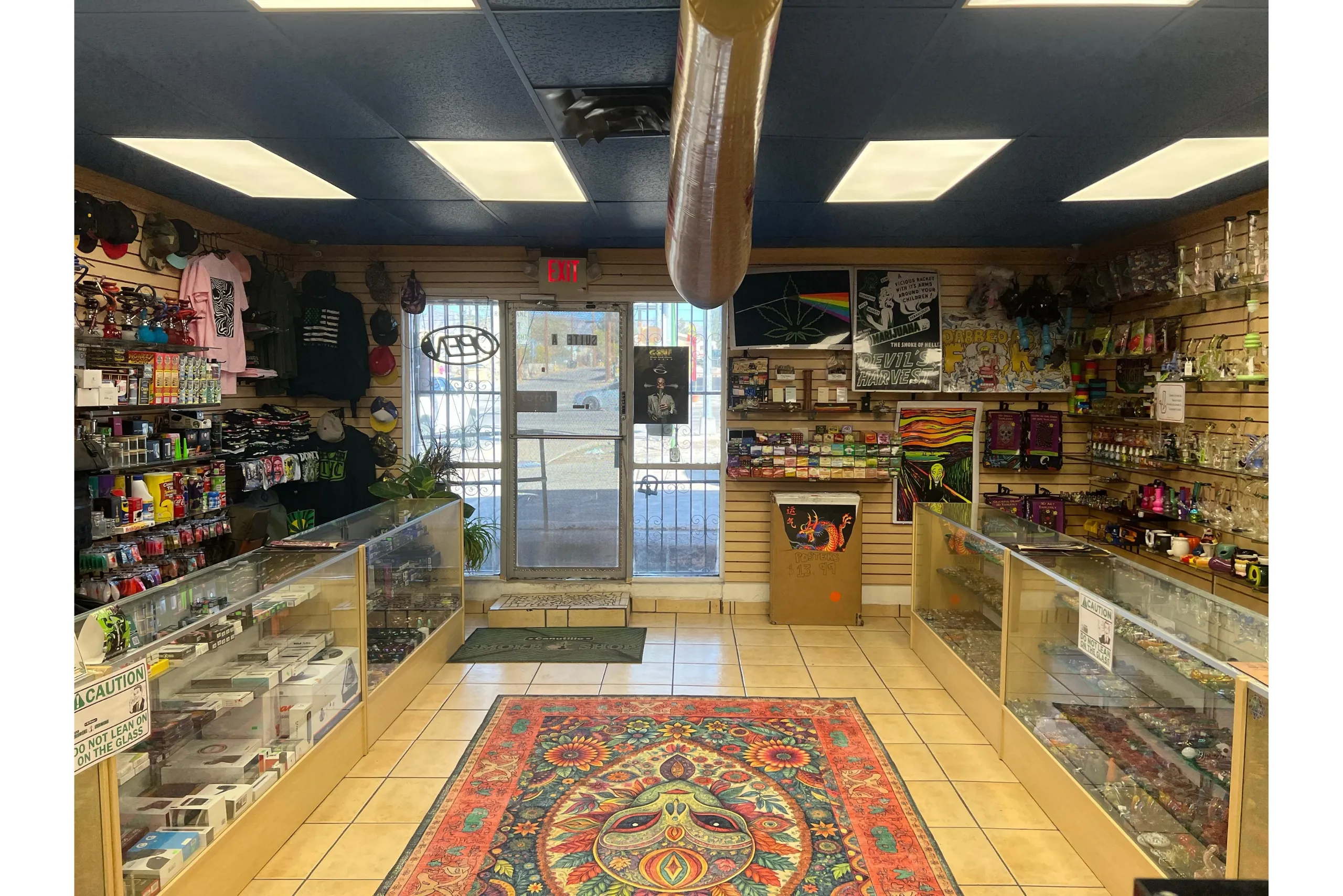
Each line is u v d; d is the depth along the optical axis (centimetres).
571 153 425
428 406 723
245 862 319
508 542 730
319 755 386
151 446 472
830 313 693
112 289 454
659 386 721
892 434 709
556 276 693
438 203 541
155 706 269
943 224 593
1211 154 418
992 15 269
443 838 357
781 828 366
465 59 307
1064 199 516
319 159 438
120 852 242
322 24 277
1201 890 90
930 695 528
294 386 670
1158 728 296
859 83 329
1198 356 532
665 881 326
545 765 427
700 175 293
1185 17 268
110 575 454
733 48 214
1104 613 334
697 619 704
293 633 366
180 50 297
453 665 582
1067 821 357
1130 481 638
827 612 685
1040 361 688
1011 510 685
